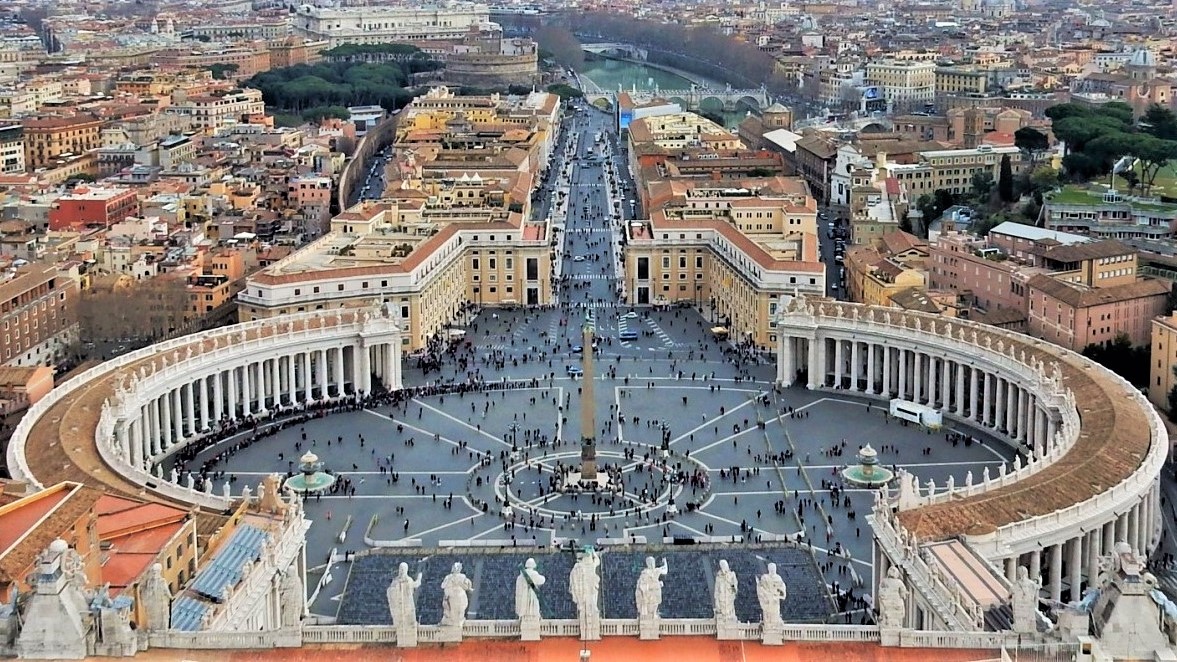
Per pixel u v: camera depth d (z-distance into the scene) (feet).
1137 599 426.92
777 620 453.58
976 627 496.23
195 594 547.49
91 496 533.55
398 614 453.99
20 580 478.59
